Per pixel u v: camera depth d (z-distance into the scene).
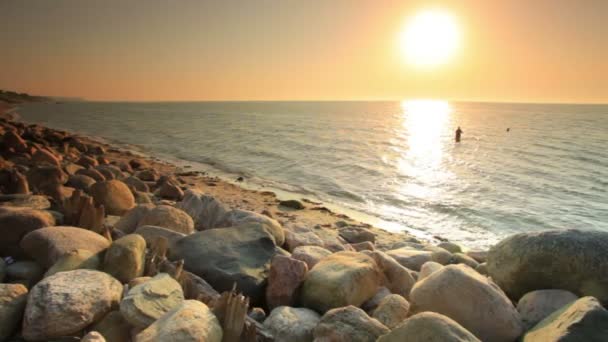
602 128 62.41
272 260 5.31
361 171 24.12
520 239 4.91
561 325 3.38
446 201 16.80
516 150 34.44
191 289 4.61
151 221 6.99
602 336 3.14
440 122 82.56
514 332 3.87
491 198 17.34
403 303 4.49
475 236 12.48
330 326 3.68
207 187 17.94
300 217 13.29
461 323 3.92
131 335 3.61
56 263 4.40
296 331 4.00
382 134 51.34
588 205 16.20
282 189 19.08
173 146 36.09
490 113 142.12
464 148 36.22
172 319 3.39
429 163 27.50
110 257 4.58
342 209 15.57
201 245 5.92
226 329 3.67
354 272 4.81
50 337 3.46
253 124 69.62
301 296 4.95
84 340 3.14
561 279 4.44
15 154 16.77
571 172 23.62
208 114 113.50
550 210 15.44
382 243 10.55
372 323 3.70
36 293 3.66
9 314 3.61
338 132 53.41
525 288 4.72
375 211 15.35
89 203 5.99
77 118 79.50
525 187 19.55
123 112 119.00
